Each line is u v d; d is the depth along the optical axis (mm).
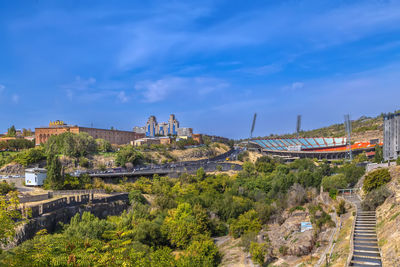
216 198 102500
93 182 122625
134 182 137250
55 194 98125
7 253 37719
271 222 82438
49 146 162375
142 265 45156
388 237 43000
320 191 88375
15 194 38125
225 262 62750
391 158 97938
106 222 73875
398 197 53469
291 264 52031
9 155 155625
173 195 113562
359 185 79188
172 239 74875
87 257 40844
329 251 48281
